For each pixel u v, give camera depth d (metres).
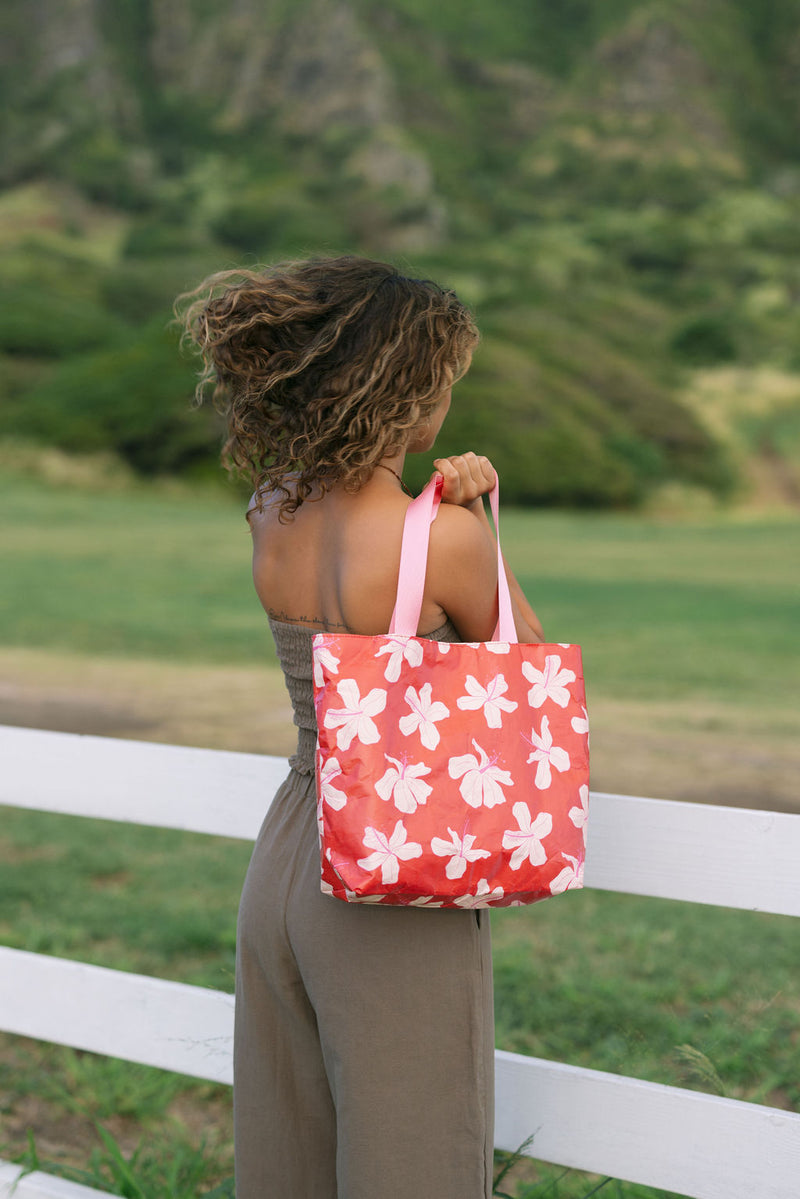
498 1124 2.16
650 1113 2.04
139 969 4.03
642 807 2.04
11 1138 2.98
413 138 58.16
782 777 6.72
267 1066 1.77
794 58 68.12
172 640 11.70
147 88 62.91
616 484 29.47
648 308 44.62
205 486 27.31
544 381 33.19
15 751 2.56
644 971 3.98
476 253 48.53
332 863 1.53
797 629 12.58
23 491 25.39
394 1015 1.62
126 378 28.94
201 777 2.39
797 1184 1.94
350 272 1.72
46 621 12.70
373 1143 1.62
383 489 1.70
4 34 61.56
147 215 53.44
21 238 46.50
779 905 1.96
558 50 68.00
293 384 1.70
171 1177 2.64
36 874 5.15
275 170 57.16
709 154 60.97
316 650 1.57
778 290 46.84
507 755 1.58
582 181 59.47
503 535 22.70
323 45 62.38
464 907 1.59
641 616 13.42
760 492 31.91
